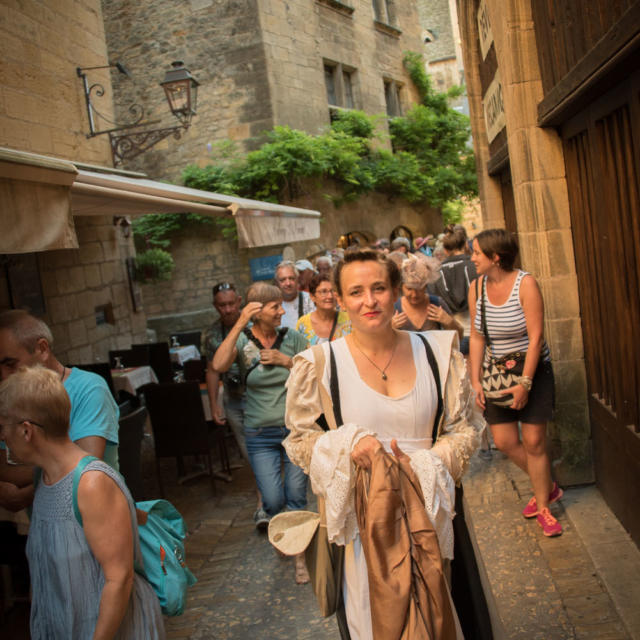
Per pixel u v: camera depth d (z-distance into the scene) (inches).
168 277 410.9
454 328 159.2
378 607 65.6
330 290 158.9
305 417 77.7
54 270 301.7
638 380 121.1
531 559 133.6
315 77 560.4
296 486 148.3
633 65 100.6
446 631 65.4
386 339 76.3
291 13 535.2
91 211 208.7
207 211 225.9
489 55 224.1
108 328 350.3
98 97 335.6
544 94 153.0
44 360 90.0
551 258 158.9
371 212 630.5
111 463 90.6
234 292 182.9
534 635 108.4
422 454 71.3
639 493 125.1
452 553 71.3
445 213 834.8
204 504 200.7
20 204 99.7
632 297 120.2
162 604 83.7
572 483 161.9
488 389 140.1
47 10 288.7
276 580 144.0
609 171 124.3
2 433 73.9
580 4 117.6
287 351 151.2
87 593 72.3
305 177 513.3
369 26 661.9
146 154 533.3
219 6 510.3
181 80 312.8
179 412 201.2
